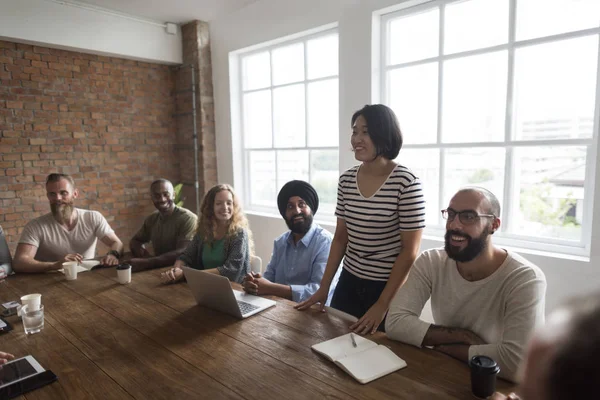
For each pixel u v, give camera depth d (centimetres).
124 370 123
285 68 393
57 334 152
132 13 411
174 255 257
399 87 305
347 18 315
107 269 247
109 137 427
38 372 123
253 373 119
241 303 179
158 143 464
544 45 236
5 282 223
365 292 182
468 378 113
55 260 269
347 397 105
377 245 177
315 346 133
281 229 389
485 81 261
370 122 169
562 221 240
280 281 235
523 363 32
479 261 139
